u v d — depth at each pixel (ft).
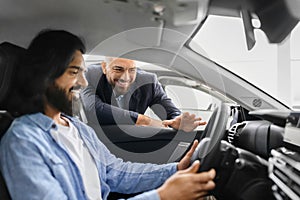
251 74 4.39
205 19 2.93
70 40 2.95
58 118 3.31
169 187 2.60
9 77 3.07
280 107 4.46
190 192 2.59
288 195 2.30
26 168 2.61
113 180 3.76
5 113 3.07
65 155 2.98
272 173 2.60
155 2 2.25
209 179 2.61
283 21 2.60
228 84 4.40
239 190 2.64
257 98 4.50
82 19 3.05
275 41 2.82
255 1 2.56
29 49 2.94
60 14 3.09
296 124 2.86
